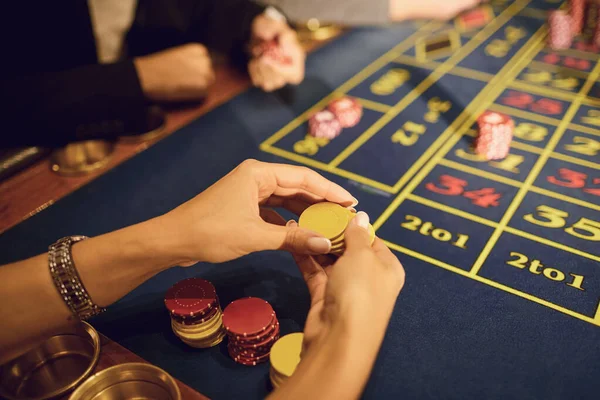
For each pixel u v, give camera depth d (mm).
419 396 429
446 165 673
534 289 510
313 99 812
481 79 844
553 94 799
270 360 437
